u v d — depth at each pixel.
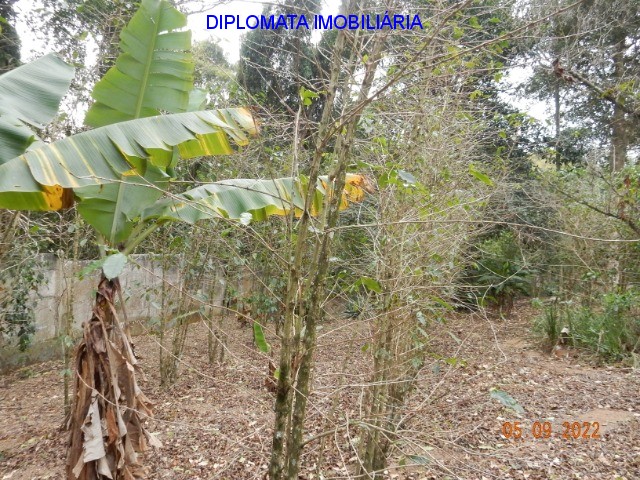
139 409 2.85
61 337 5.00
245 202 2.93
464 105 4.50
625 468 3.58
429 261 3.24
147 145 2.47
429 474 3.03
